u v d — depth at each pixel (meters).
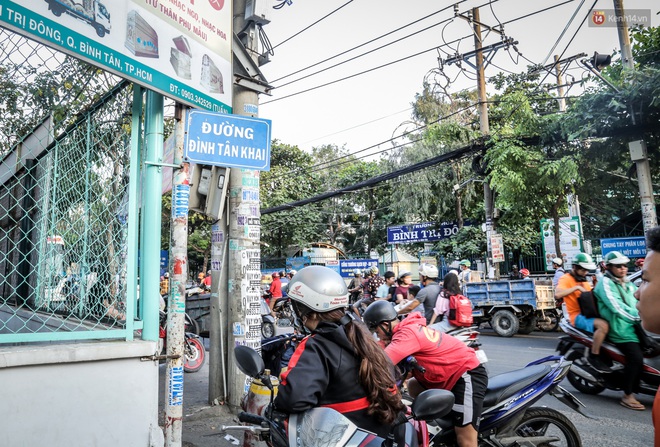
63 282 3.90
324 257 26.52
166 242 18.59
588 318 5.66
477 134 18.36
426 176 19.47
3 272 4.68
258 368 2.07
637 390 5.48
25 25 2.34
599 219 21.59
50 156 4.08
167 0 3.30
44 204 4.13
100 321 3.42
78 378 2.73
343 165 35.19
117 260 3.35
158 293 3.22
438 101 19.88
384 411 1.95
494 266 14.27
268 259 30.39
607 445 4.30
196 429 4.57
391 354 2.85
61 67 3.27
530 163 12.58
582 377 5.77
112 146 3.49
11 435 2.51
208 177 4.37
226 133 3.54
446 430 3.05
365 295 13.87
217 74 3.81
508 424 3.34
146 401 2.94
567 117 11.19
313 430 1.83
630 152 10.37
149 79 3.08
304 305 2.08
